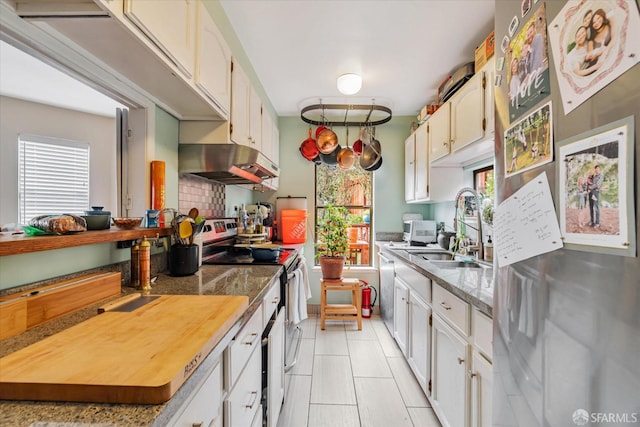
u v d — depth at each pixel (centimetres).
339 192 364
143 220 138
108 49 97
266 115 261
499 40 83
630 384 43
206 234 207
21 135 242
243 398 102
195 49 126
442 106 234
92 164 274
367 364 225
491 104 169
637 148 42
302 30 190
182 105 151
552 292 58
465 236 235
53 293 83
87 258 109
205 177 220
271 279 142
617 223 45
